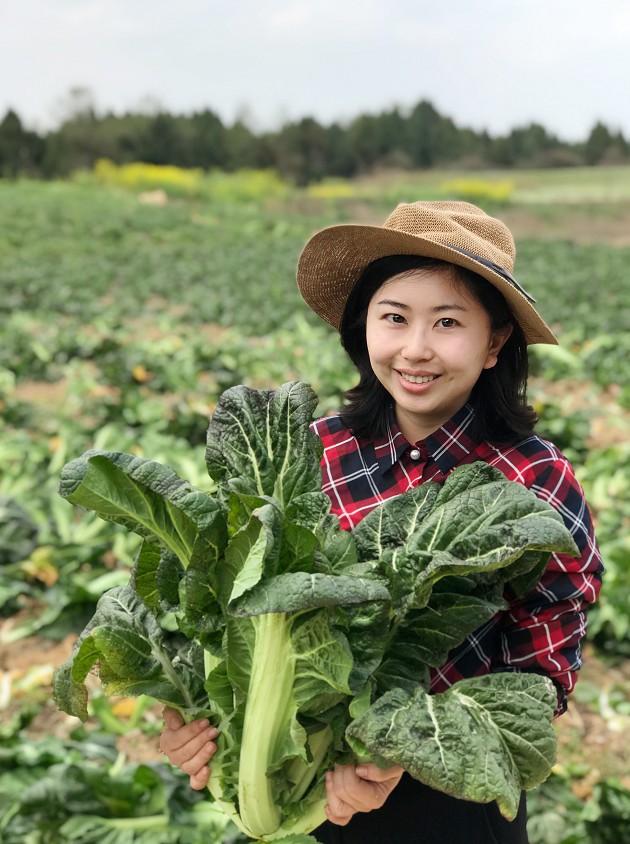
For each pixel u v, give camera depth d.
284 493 1.81
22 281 18.16
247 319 15.37
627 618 5.15
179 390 9.73
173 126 65.19
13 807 3.30
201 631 1.67
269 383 10.22
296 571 1.61
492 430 2.00
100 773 3.26
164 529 1.72
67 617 5.23
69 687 1.86
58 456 7.19
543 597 1.87
